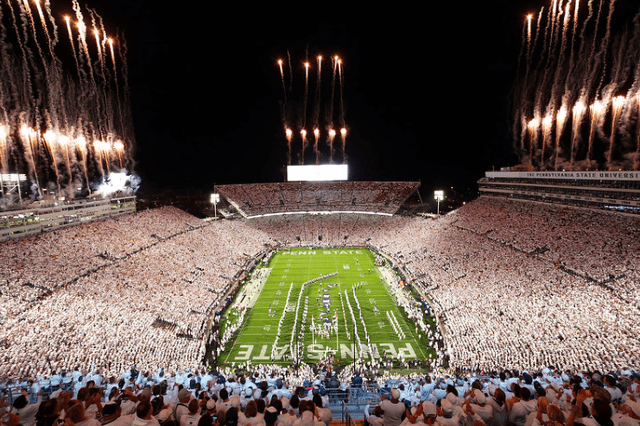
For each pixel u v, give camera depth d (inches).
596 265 1251.8
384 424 265.0
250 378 655.8
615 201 1525.6
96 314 1109.1
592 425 187.6
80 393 274.8
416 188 3166.8
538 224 1738.4
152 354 993.5
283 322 1363.2
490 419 247.1
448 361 1049.5
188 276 1631.4
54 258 1363.2
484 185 2506.2
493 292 1326.3
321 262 2190.0
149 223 2052.2
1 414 251.8
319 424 228.2
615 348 844.0
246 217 2893.7
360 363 1065.5
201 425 189.3
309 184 3339.1
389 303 1537.9
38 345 885.2
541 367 848.9
